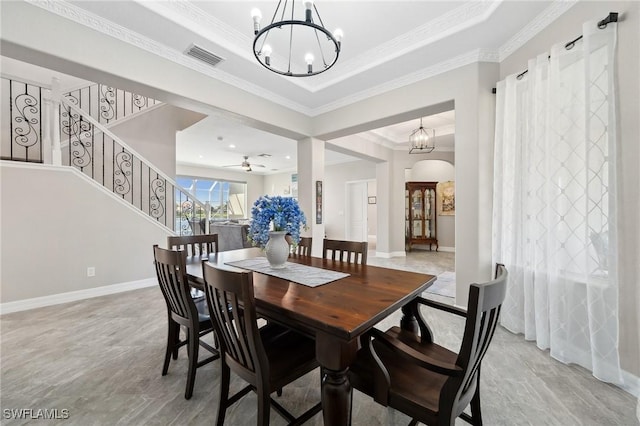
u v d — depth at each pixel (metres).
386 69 3.14
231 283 1.12
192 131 5.64
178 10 2.35
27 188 3.06
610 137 1.73
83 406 1.56
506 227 2.53
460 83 2.90
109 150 4.73
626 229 1.67
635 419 1.46
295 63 3.17
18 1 1.99
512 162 2.50
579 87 1.92
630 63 1.65
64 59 2.18
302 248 2.62
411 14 2.42
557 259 2.03
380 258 6.48
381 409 1.55
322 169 4.65
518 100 2.44
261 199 1.94
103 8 2.21
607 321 1.75
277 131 4.10
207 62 2.97
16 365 1.96
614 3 1.74
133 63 2.53
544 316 2.16
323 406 1.09
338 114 4.04
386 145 6.54
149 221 4.01
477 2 2.27
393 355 1.33
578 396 1.64
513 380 1.80
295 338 1.49
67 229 3.31
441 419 0.96
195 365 1.65
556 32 2.18
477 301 0.90
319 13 2.38
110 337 2.40
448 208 7.52
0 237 2.90
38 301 3.11
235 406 1.57
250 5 2.31
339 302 1.26
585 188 1.86
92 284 3.49
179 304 1.72
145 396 1.65
